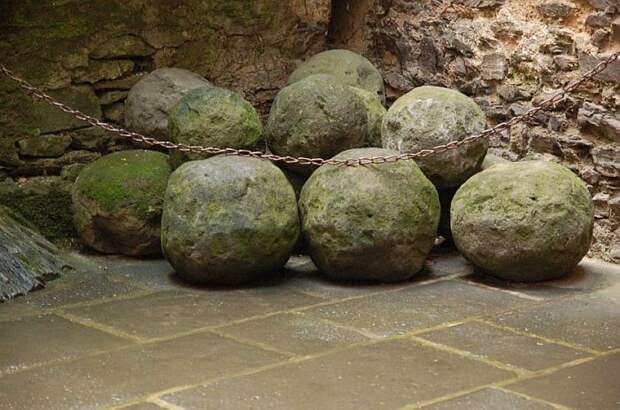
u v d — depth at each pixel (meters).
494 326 5.52
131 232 6.75
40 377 4.77
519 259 6.21
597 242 6.86
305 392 4.60
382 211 6.14
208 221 6.09
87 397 4.53
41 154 7.17
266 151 6.93
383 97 7.81
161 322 5.56
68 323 5.55
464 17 7.70
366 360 5.00
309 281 6.36
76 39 7.20
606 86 6.75
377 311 5.77
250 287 6.23
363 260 6.21
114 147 7.46
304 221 6.36
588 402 4.50
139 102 7.27
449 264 6.73
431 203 6.32
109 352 5.09
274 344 5.22
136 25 7.44
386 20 8.29
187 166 6.27
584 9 6.85
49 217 7.19
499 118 7.44
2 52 6.95
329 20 8.44
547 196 6.18
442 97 6.66
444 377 4.79
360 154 6.32
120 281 6.36
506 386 4.68
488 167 6.77
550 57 7.06
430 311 5.77
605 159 6.76
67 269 6.58
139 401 4.49
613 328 5.51
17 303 5.91
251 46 8.07
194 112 6.71
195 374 4.80
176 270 6.32
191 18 7.70
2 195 7.02
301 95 6.66
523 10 7.27
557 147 7.04
